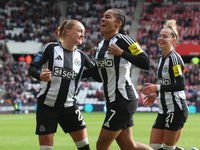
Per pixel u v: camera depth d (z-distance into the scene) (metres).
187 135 15.20
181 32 44.28
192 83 39.09
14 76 37.22
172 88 6.59
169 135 7.47
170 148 7.54
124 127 6.24
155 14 47.44
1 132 16.34
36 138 13.91
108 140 6.16
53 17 45.81
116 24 6.30
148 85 6.48
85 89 37.09
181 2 48.88
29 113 32.38
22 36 42.16
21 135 15.05
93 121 22.77
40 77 6.06
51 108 6.53
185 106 7.52
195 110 35.06
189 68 40.81
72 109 6.68
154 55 41.97
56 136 14.41
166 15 47.03
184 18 46.31
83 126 6.79
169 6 48.03
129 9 47.72
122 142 6.37
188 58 42.28
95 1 49.03
